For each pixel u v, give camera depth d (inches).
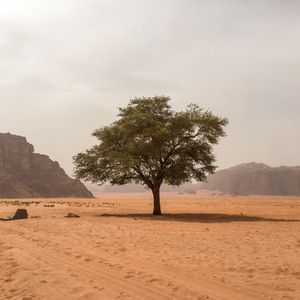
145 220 847.1
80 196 5625.0
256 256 342.3
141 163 1080.2
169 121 1072.2
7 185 4709.6
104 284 239.3
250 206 1925.4
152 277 256.5
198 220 865.5
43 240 448.1
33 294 217.8
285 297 210.1
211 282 243.6
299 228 647.1
